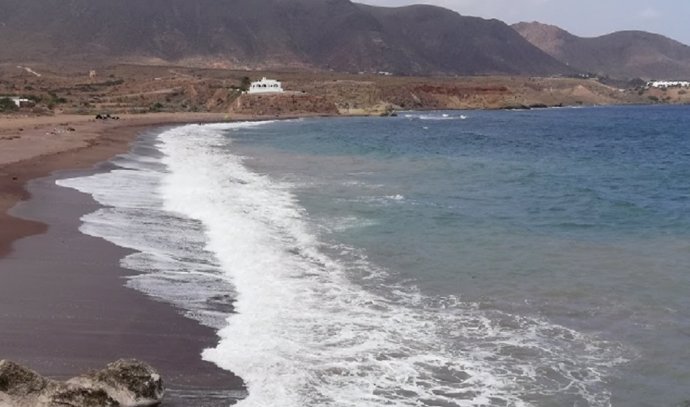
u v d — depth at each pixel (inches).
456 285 597.3
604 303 550.3
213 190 1127.6
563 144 2682.1
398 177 1390.3
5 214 861.2
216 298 547.2
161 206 965.2
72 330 467.2
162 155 1803.6
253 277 607.8
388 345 454.9
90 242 725.9
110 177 1264.8
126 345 444.8
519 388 398.9
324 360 426.3
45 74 7022.6
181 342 452.1
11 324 472.4
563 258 694.5
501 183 1314.0
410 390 390.6
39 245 705.0
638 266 662.5
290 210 946.7
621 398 388.5
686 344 463.8
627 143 2775.6
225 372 405.4
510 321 508.4
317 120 4660.4
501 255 705.0
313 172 1466.5
